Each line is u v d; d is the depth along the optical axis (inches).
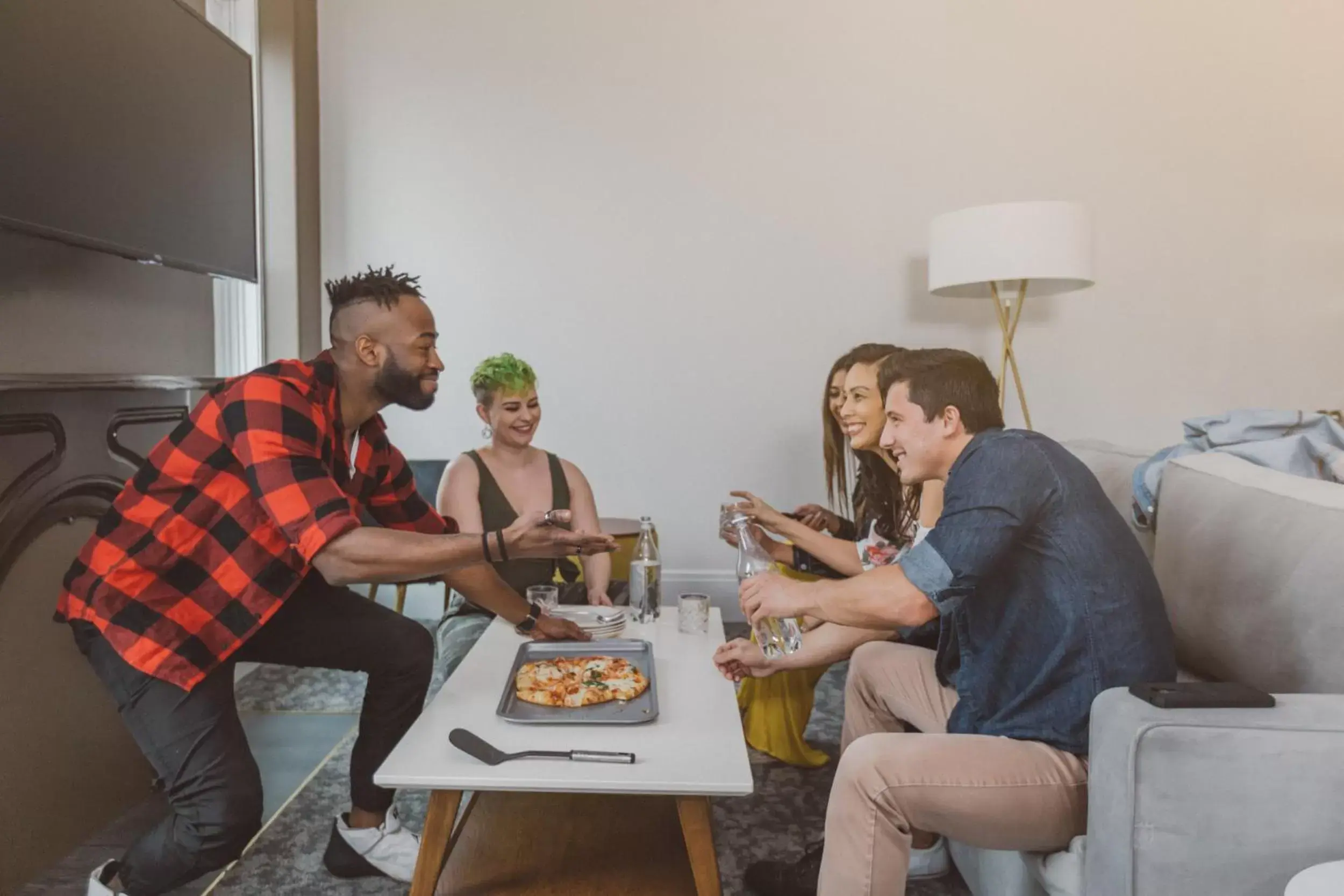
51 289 74.9
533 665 62.2
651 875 54.0
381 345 62.0
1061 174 147.3
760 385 150.3
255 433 56.7
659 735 52.2
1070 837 48.8
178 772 56.7
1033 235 118.2
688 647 70.4
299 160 140.0
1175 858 40.8
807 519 95.6
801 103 147.5
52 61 68.1
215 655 59.6
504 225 149.0
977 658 55.0
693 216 148.9
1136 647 49.5
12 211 63.7
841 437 97.6
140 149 79.7
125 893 57.6
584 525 94.0
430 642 69.8
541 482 93.5
